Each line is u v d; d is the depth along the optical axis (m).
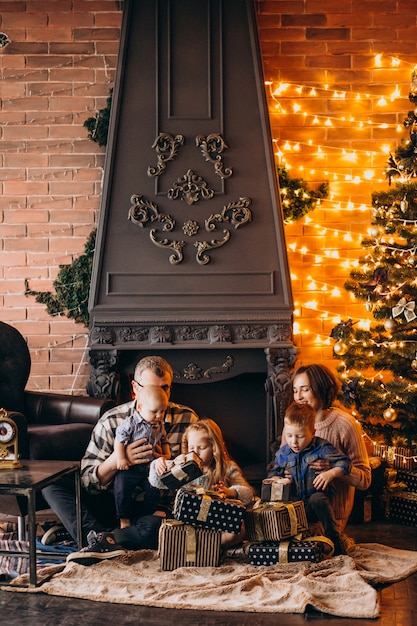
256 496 5.61
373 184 6.00
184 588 3.69
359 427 4.57
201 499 3.96
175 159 5.59
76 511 4.34
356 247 6.00
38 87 5.97
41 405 5.27
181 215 5.58
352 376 5.23
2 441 4.12
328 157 5.99
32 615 3.47
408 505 5.09
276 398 5.52
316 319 6.01
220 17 5.61
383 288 5.21
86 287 5.99
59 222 5.99
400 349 5.09
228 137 5.60
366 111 5.99
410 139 5.18
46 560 4.18
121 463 4.25
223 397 6.05
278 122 5.98
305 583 3.68
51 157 5.98
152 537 4.16
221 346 5.52
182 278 5.56
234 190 5.59
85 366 6.02
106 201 5.56
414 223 5.25
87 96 5.97
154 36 5.61
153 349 5.56
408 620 3.44
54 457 4.59
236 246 5.58
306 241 6.00
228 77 5.61
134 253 5.57
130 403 4.53
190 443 4.26
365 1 5.96
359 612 3.47
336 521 4.37
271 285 5.56
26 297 6.01
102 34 5.96
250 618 3.45
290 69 5.97
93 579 3.83
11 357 5.26
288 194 5.95
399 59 5.97
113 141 5.57
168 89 5.60
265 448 6.04
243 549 4.07
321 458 4.30
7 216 5.98
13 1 5.95
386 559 4.25
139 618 3.44
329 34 5.96
